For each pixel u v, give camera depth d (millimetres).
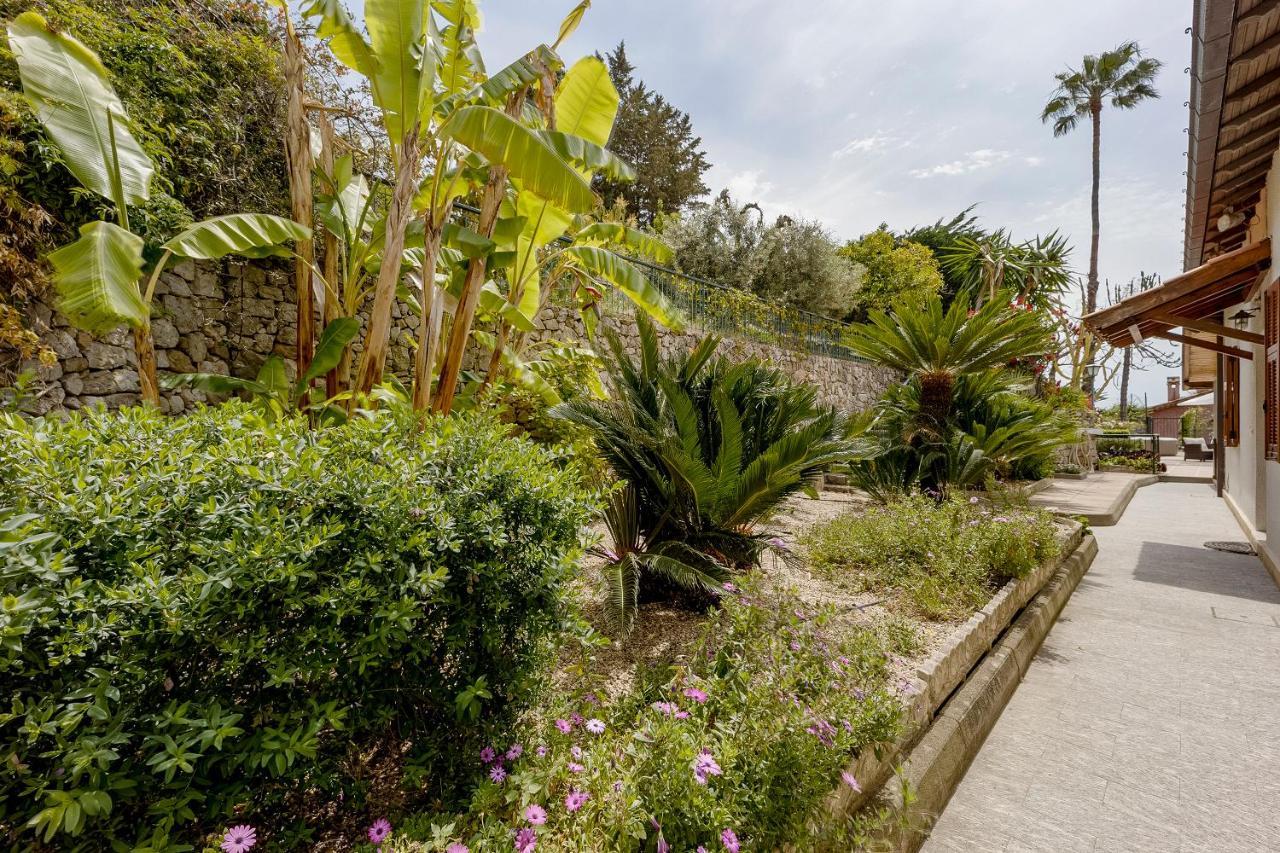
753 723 1662
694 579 2906
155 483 1439
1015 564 4102
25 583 1151
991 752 2652
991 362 7691
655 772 1443
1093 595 5008
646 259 10266
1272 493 5793
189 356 5023
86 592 1239
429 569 1514
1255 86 3953
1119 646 3891
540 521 1865
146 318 3506
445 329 5648
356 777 1710
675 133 29375
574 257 6539
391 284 4242
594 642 1884
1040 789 2375
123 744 1183
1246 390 7832
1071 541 5836
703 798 1365
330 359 4402
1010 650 3418
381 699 1564
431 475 1831
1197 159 4938
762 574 2957
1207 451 21594
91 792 1045
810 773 1611
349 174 5613
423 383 4363
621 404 3779
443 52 4957
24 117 3861
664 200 26875
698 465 3207
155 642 1217
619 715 1883
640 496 3654
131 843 1212
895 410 8250
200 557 1328
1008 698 3158
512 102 4547
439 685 1654
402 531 1555
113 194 3656
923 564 4094
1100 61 21891
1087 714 2988
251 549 1299
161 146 4594
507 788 1447
